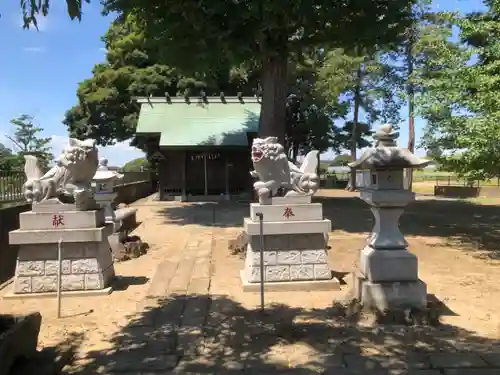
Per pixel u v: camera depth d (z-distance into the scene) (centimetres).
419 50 2267
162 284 836
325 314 655
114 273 873
